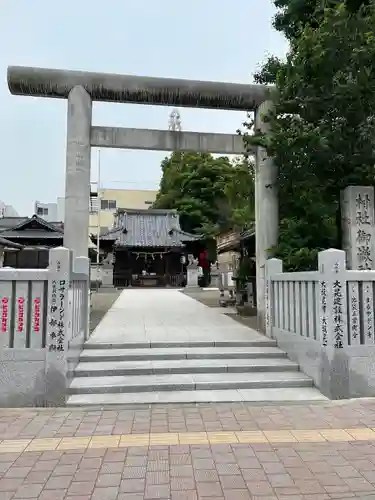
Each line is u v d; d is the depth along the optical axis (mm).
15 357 5754
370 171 8352
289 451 4297
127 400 5859
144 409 5629
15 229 26125
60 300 5820
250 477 3746
